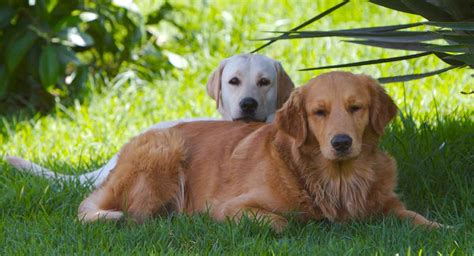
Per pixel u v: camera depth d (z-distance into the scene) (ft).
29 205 30.04
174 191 29.43
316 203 27.27
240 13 59.11
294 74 48.83
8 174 33.78
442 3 28.40
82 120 44.47
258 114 37.32
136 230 26.40
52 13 48.57
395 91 43.96
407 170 31.94
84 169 36.55
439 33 27.50
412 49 29.66
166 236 25.85
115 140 41.37
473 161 32.42
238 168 28.37
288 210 27.12
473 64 27.45
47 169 34.91
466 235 25.09
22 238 26.30
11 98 48.93
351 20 56.90
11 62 46.37
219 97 39.01
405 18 55.88
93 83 49.62
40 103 48.83
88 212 28.86
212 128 30.73
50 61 46.16
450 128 35.88
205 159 29.58
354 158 26.22
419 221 26.89
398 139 33.45
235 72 37.93
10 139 42.24
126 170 29.43
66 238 25.93
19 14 47.73
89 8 49.67
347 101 26.22
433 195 30.14
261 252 23.86
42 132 43.29
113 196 29.35
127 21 50.60
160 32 55.21
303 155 27.32
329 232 26.21
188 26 56.18
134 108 46.19
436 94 43.06
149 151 29.40
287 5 61.16
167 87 48.88
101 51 51.11
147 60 52.13
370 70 47.73
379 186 27.53
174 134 30.27
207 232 25.98
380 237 25.16
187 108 45.47
